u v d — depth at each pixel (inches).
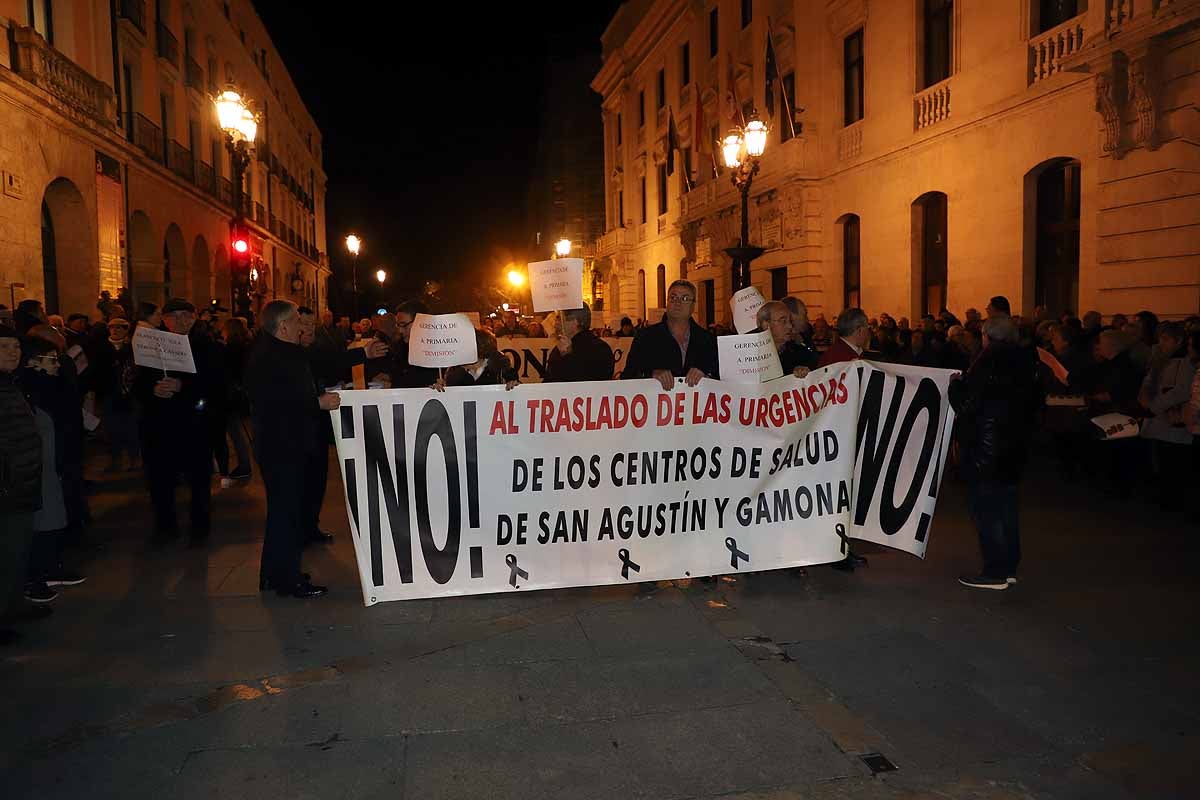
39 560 221.8
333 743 147.0
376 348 274.8
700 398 224.8
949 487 371.9
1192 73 410.0
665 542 225.0
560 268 241.4
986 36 576.1
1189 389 296.4
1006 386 217.9
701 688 167.3
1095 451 362.6
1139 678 169.9
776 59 863.1
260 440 219.6
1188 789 131.0
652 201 1448.1
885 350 515.2
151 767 139.6
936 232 660.7
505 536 217.8
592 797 130.2
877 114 713.6
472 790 132.3
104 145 716.7
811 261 818.2
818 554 235.9
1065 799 129.0
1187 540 271.1
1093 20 460.1
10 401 190.2
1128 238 453.7
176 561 260.7
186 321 279.1
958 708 157.9
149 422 283.0
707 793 131.1
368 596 211.0
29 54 576.1
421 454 213.3
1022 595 220.5
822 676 172.4
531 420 217.8
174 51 962.1
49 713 159.0
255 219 1392.7
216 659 183.8
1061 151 508.4
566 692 166.1
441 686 169.3
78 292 682.2
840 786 132.9
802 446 233.3
